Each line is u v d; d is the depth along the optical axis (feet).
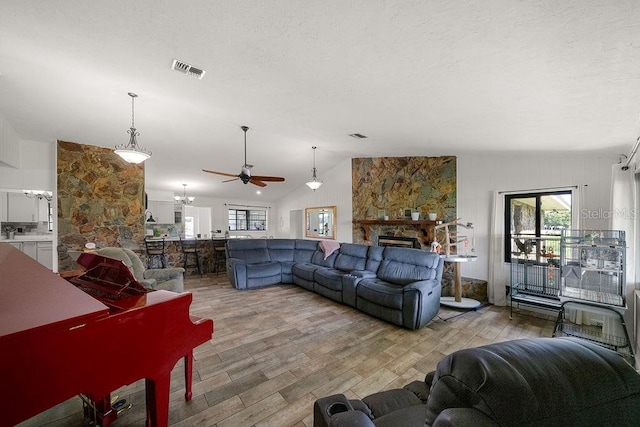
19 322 3.22
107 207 16.96
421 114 8.62
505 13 3.81
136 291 5.34
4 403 2.97
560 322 9.77
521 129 8.77
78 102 11.42
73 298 3.96
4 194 19.54
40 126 13.71
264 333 10.19
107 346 3.90
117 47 6.57
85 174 16.26
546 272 12.39
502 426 1.64
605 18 3.62
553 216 12.61
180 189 26.32
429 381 4.57
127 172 17.70
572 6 3.49
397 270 13.33
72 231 15.84
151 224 25.38
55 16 5.46
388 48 5.21
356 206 21.16
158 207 26.00
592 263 9.52
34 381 3.18
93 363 3.74
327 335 10.06
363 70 6.24
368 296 11.96
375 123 10.45
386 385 7.04
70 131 14.43
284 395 6.60
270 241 19.92
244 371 7.63
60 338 3.39
